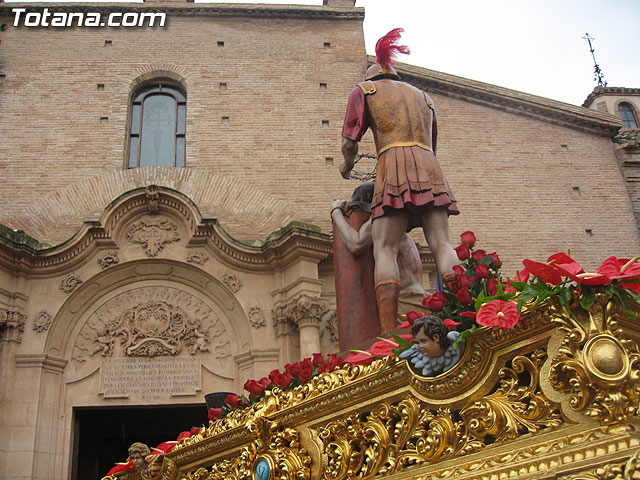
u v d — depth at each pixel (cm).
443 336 275
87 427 1633
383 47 673
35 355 1358
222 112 1792
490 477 242
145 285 1496
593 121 1848
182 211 1516
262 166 1722
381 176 594
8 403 1309
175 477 441
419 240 1597
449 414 277
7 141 1686
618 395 220
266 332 1440
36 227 1579
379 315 565
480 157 1795
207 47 1888
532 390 251
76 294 1446
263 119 1791
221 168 1709
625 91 2850
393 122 609
